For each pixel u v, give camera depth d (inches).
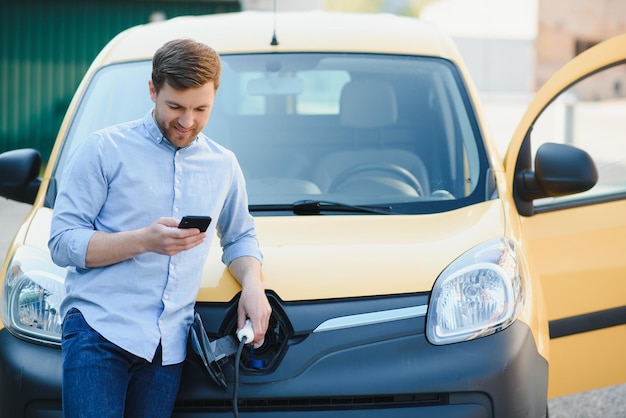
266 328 129.4
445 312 135.3
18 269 143.9
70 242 117.6
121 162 120.3
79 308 121.0
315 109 192.2
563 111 666.8
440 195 167.2
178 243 115.9
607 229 186.9
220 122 184.9
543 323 147.7
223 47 193.9
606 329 185.2
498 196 163.6
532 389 138.3
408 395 133.0
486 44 1358.3
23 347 137.1
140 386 123.5
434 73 189.0
